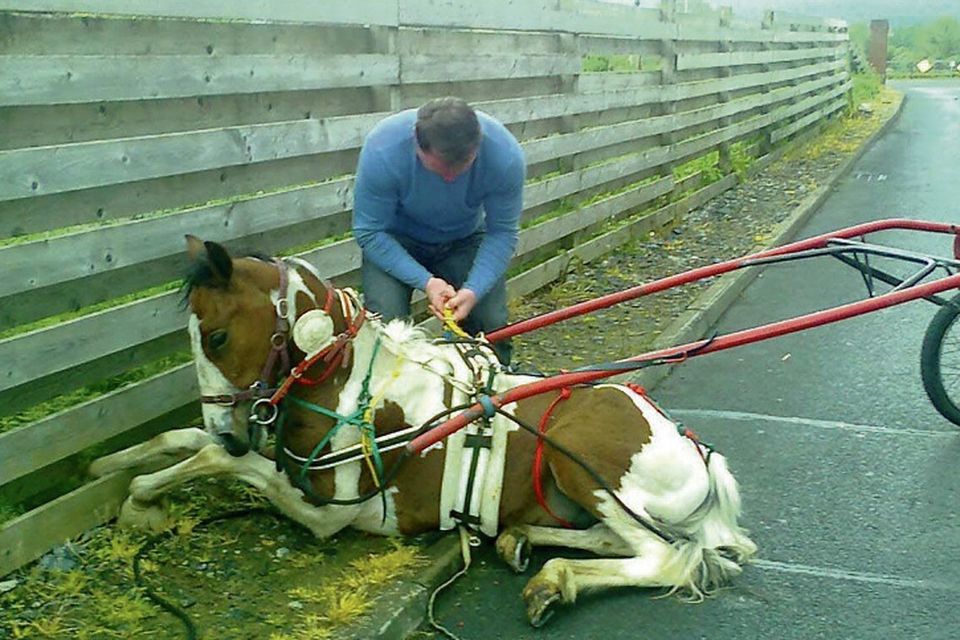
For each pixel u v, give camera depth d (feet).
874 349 22.77
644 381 20.01
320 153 16.88
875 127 67.62
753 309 26.40
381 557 12.78
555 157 25.64
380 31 18.19
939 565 13.53
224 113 14.94
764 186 43.62
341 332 12.25
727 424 18.49
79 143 12.46
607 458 12.20
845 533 14.39
